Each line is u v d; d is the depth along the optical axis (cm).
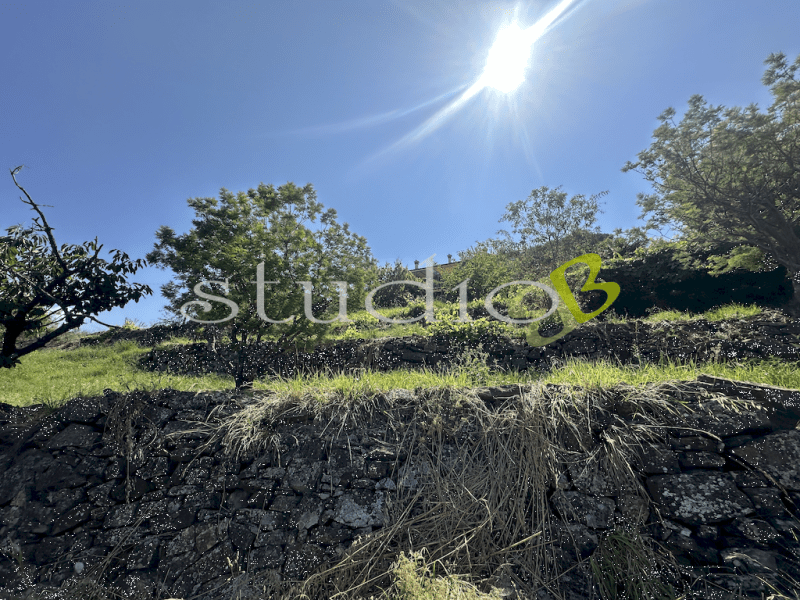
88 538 337
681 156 895
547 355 788
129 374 866
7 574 320
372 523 299
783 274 928
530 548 272
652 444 291
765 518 254
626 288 1100
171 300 602
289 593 278
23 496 352
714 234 935
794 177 836
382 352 905
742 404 288
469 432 326
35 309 530
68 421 392
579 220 1908
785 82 824
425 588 245
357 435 342
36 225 511
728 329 711
